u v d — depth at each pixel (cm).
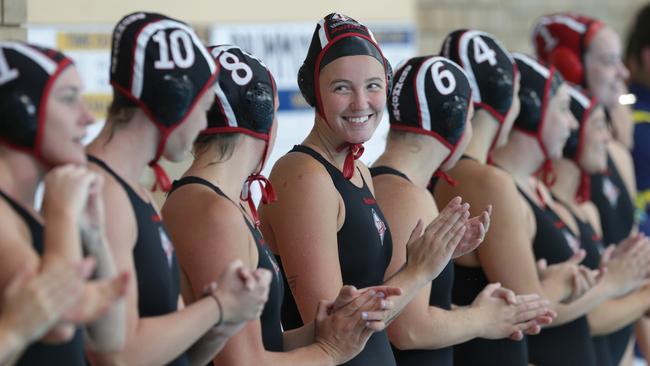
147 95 908
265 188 1101
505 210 1441
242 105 1054
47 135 818
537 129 1564
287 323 1200
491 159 1537
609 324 1700
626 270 1578
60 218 773
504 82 1448
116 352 859
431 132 1297
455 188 1470
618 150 2103
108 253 819
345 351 1078
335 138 1176
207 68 935
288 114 2175
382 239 1197
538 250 1577
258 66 1077
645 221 2231
